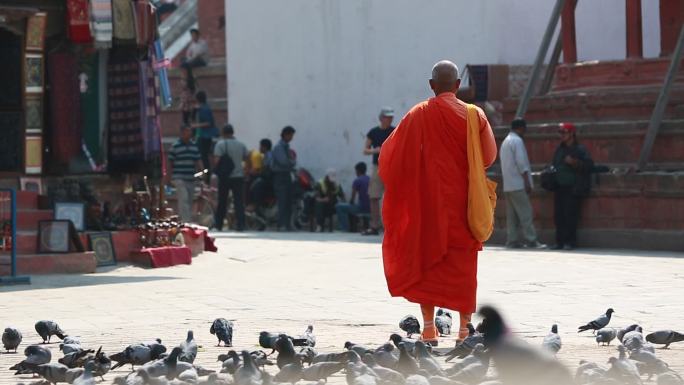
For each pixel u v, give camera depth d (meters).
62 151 44.38
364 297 32.44
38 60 44.06
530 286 34.06
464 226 23.38
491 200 23.70
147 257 42.38
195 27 93.81
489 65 61.06
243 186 64.38
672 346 22.91
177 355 17.22
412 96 66.50
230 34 77.00
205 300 32.31
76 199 43.81
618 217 47.50
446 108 23.47
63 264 40.09
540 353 15.29
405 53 66.62
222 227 64.62
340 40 69.88
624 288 33.38
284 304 31.11
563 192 47.72
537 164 53.31
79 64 45.75
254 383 16.09
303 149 72.31
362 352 18.19
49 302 32.31
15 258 37.12
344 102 69.88
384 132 57.62
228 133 64.12
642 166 48.56
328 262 42.91
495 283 34.94
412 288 23.45
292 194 65.00
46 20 44.00
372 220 58.12
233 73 76.88
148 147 45.78
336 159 70.50
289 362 18.30
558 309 29.02
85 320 28.39
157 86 46.31
